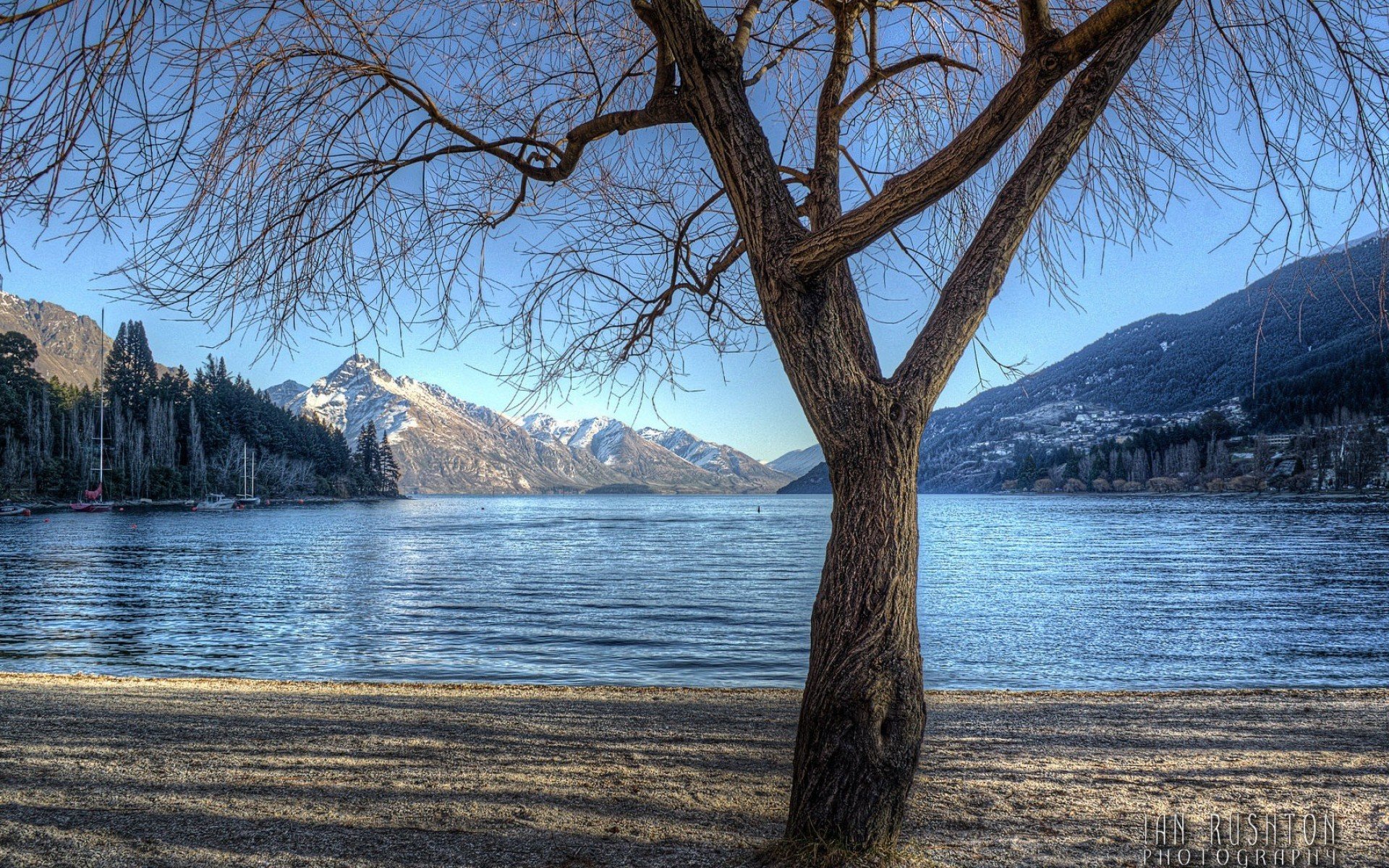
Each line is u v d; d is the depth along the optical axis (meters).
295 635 20.12
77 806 4.96
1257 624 21.47
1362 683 14.05
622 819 4.82
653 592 31.94
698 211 4.44
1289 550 47.78
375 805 5.07
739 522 117.81
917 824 4.73
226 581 34.09
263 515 114.75
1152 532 67.69
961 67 3.85
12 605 24.92
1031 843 4.38
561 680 14.98
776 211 3.28
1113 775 6.03
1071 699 10.12
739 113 3.31
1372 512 90.38
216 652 17.39
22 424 106.00
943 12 4.29
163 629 20.61
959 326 3.28
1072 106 3.16
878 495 3.19
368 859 4.09
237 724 7.79
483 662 16.72
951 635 19.81
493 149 3.73
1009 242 3.31
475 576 38.62
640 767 6.26
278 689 10.80
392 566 43.72
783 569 43.34
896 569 3.18
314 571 39.47
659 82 3.59
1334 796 5.42
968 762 6.44
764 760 6.58
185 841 4.34
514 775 5.90
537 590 32.19
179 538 62.50
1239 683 14.09
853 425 3.22
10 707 8.64
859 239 2.99
